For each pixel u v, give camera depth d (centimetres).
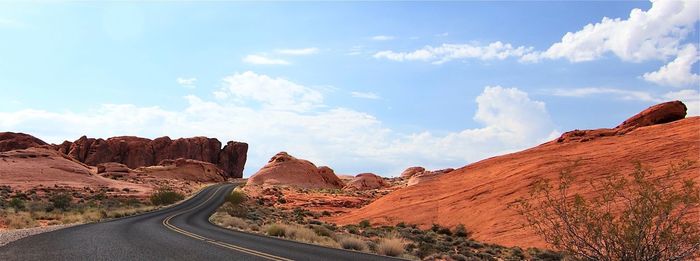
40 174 10062
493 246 2905
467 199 4572
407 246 2492
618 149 4578
